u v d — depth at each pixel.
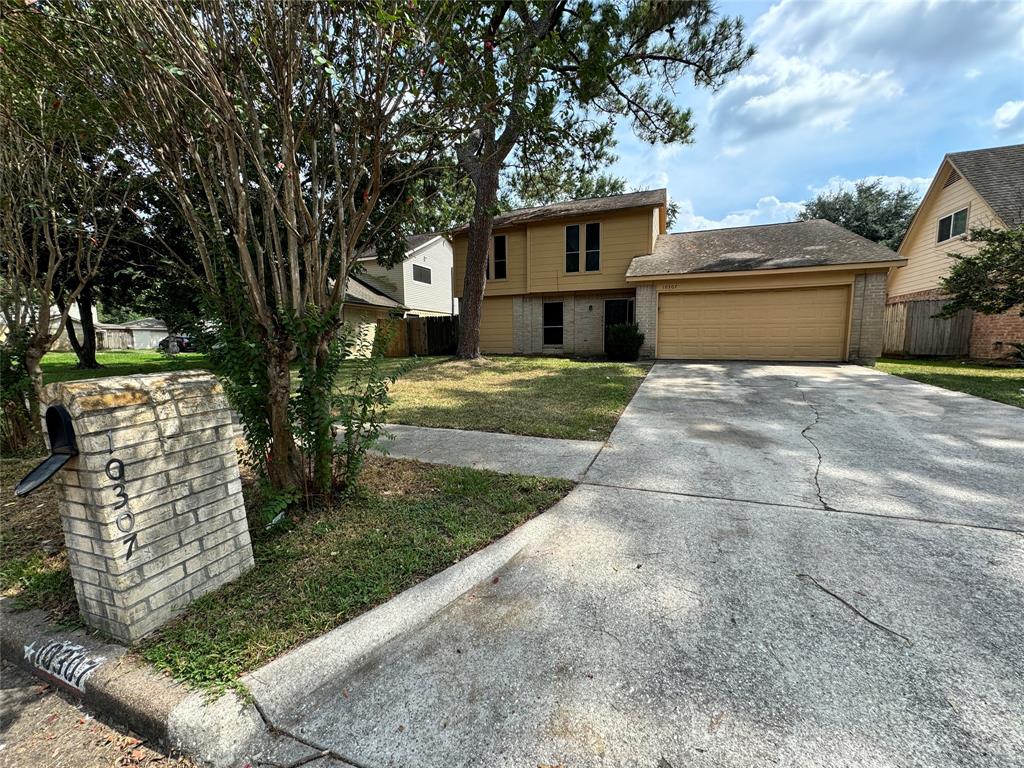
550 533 2.74
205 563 2.10
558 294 14.64
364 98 2.54
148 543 1.87
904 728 1.43
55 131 3.25
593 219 13.77
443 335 16.31
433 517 2.93
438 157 3.44
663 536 2.68
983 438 4.49
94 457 1.69
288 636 1.86
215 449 2.15
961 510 2.94
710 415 5.69
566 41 3.98
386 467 3.90
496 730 1.47
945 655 1.72
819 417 5.48
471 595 2.19
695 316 11.89
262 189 2.56
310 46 2.18
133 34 2.08
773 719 1.48
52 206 4.17
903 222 24.22
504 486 3.44
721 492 3.32
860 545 2.54
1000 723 1.44
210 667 1.69
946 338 11.87
